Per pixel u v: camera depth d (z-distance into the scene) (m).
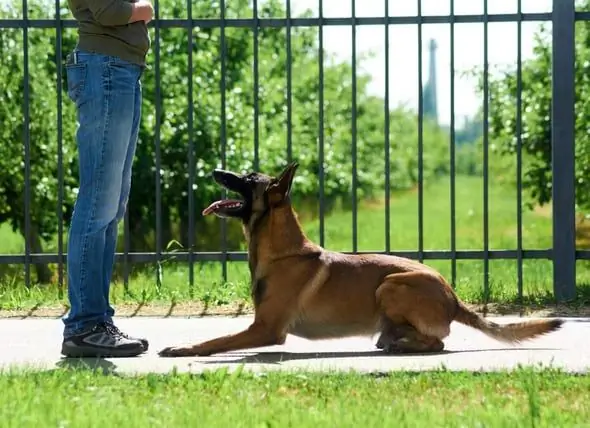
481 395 5.06
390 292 6.44
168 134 15.27
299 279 6.48
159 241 8.76
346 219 29.50
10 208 14.91
